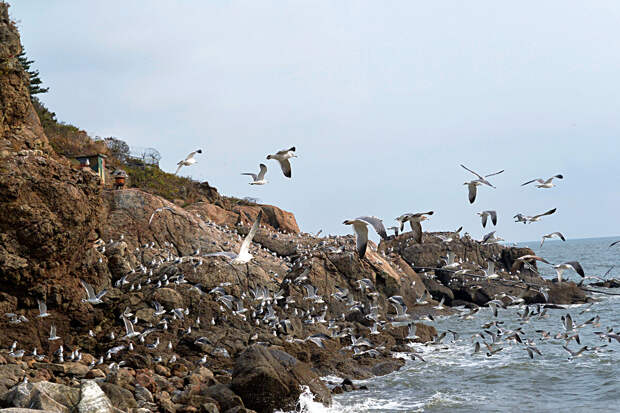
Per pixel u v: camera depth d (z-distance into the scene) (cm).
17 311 3056
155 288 3506
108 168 5725
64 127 6303
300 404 2475
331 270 4481
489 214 2297
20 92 3719
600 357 3384
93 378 2512
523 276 6247
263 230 6006
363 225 1488
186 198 6569
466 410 2517
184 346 3164
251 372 2481
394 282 4947
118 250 3844
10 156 3219
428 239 6575
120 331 3241
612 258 14762
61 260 3228
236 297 3638
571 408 2500
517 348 3747
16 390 1948
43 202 3181
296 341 3375
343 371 3109
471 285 5953
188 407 2297
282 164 1938
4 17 3750
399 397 2725
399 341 3838
